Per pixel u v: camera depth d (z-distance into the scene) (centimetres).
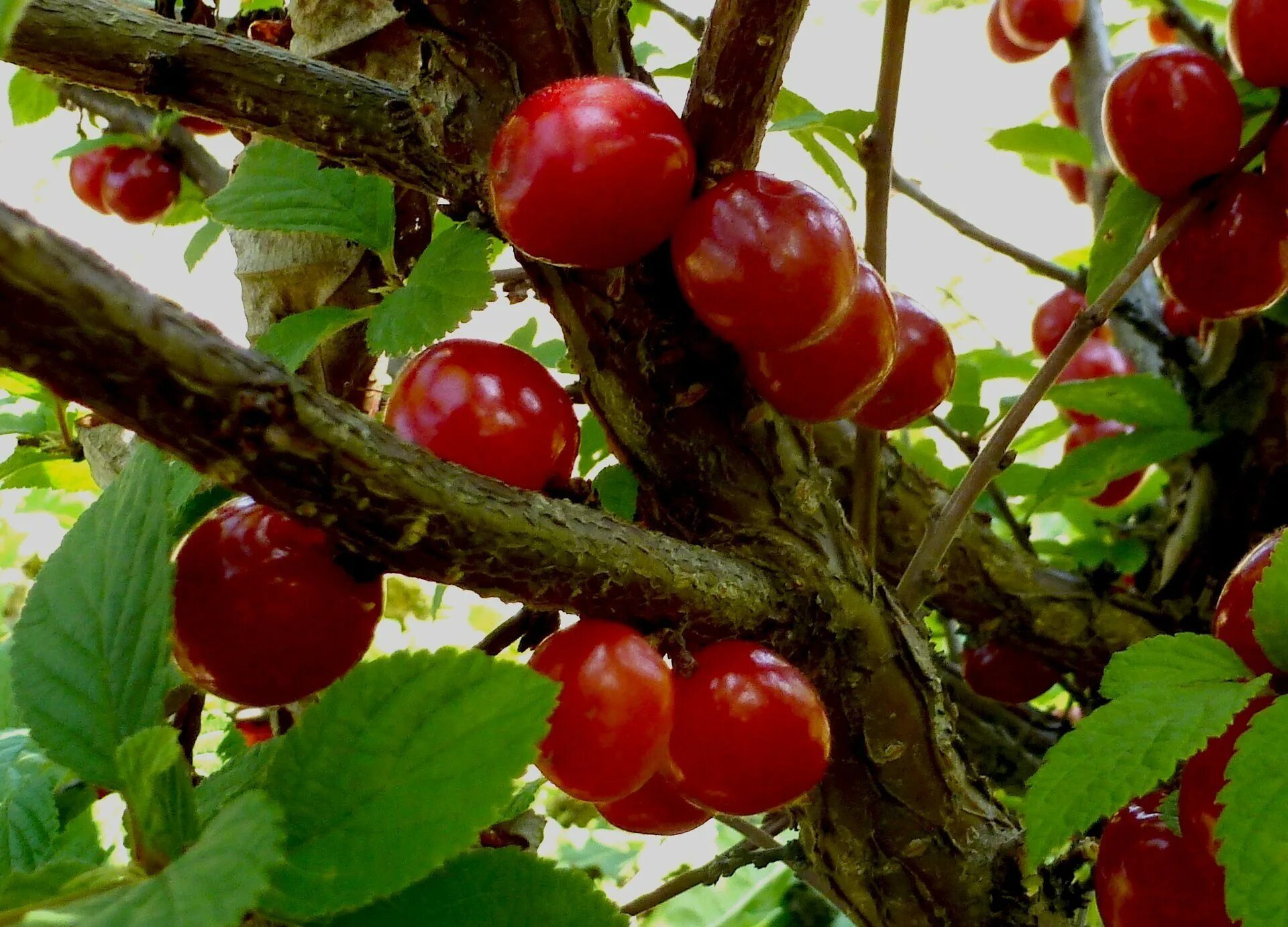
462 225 14
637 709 12
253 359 11
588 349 14
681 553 13
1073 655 21
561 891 10
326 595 12
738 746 13
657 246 13
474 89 13
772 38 12
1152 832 13
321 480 11
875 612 14
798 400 13
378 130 13
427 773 10
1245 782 11
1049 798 12
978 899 15
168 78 13
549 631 14
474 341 13
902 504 21
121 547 11
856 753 15
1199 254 16
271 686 12
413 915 10
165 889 9
